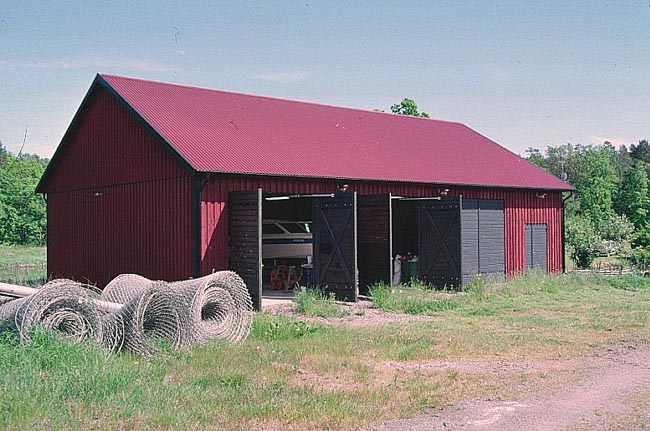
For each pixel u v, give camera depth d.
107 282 21.14
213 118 20.88
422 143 26.09
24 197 56.94
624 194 60.56
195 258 17.25
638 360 11.03
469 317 15.98
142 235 19.47
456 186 23.31
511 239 25.53
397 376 9.70
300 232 23.19
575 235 33.03
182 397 8.01
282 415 7.52
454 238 21.41
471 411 7.98
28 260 36.47
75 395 7.59
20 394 7.22
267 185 18.56
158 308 10.96
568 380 9.55
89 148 22.41
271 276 21.77
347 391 8.71
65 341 9.52
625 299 20.02
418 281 22.30
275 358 10.61
